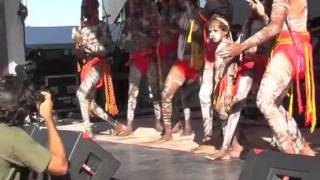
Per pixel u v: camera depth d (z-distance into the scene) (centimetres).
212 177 444
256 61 512
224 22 525
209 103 575
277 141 426
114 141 670
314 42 720
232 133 529
